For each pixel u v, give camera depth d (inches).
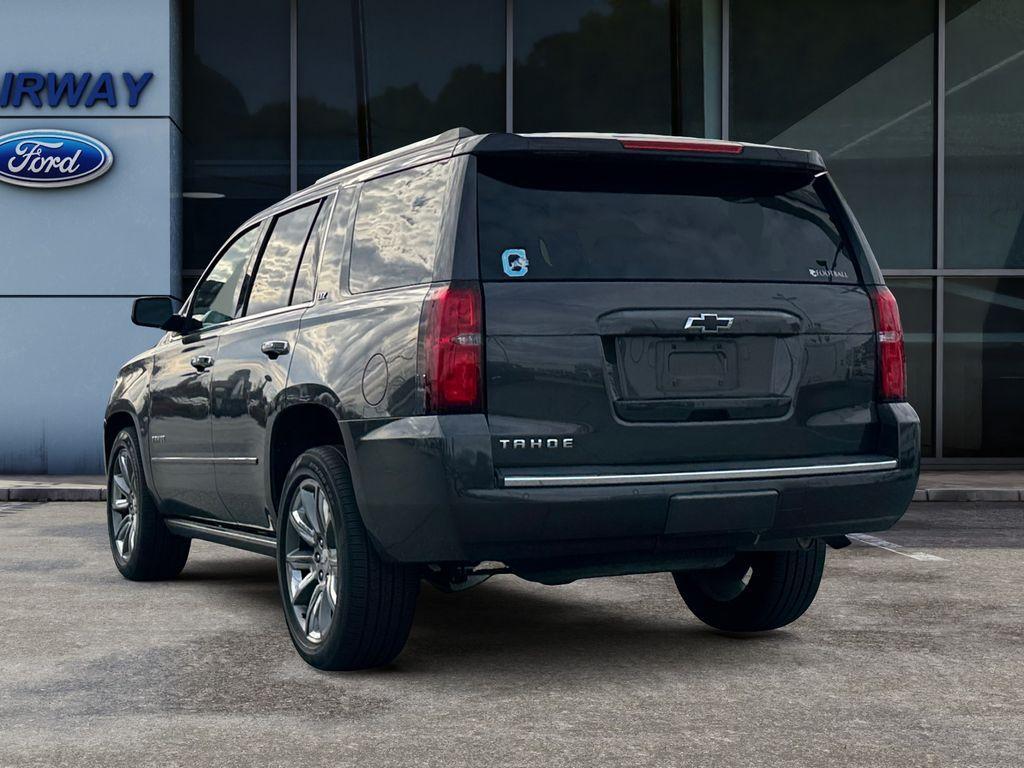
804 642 228.4
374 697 187.6
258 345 232.5
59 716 177.2
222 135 671.8
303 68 674.2
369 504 189.0
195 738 165.8
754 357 193.2
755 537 193.8
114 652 220.5
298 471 209.9
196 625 245.9
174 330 274.7
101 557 347.9
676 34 679.1
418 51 676.1
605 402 183.6
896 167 680.4
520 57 677.9
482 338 179.8
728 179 200.4
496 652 219.9
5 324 629.6
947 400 672.4
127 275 631.2
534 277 184.4
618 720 174.1
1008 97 680.4
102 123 631.8
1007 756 157.3
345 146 674.8
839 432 198.5
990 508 497.0
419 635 235.8
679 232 193.6
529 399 180.9
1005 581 301.0
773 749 160.1
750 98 682.8
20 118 629.9
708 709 180.1
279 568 217.3
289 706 182.4
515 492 177.3
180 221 661.9
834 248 204.7
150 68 633.0
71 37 629.9
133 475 301.3
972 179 679.7
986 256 677.3
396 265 198.1
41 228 629.9
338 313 207.5
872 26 681.6
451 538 178.2
